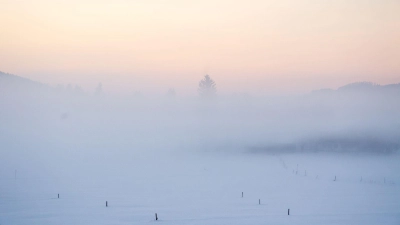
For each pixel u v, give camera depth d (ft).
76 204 111.14
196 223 85.05
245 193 134.21
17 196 127.75
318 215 92.53
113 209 102.78
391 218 88.63
